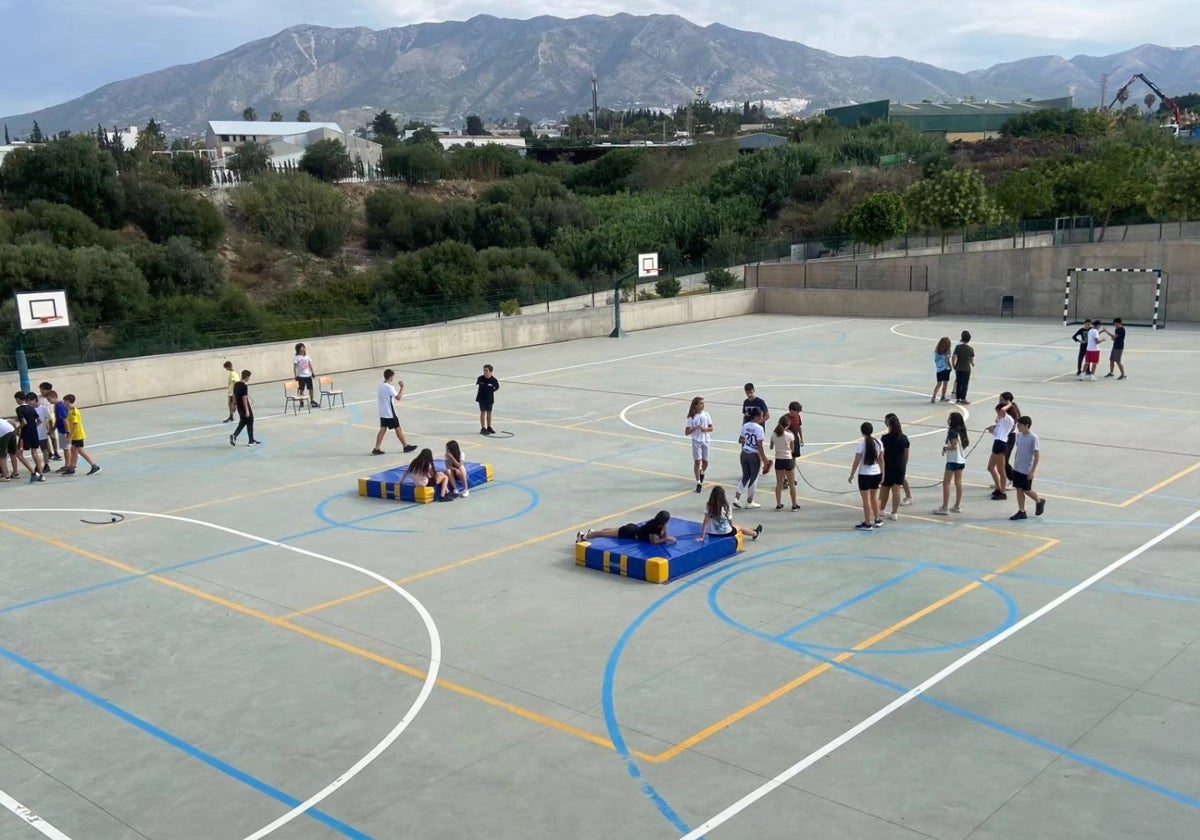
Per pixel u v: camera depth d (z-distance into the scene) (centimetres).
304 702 932
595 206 7994
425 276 6131
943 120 11288
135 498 1723
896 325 4056
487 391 2172
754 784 766
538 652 1032
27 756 843
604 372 3072
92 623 1149
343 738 859
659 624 1100
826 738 835
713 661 998
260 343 3192
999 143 8888
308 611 1167
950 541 1367
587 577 1262
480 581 1255
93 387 2712
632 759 809
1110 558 1282
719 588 1209
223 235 7194
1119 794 743
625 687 945
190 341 3056
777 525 1465
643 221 6975
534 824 720
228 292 6122
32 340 2820
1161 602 1129
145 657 1048
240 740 861
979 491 1627
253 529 1512
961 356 2336
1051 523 1438
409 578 1273
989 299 4259
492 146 10144
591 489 1698
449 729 871
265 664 1022
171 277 5925
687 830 707
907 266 4459
